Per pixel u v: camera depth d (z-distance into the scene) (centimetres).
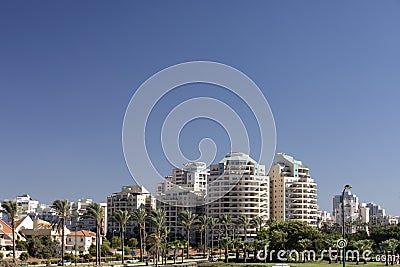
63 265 14700
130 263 16400
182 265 15812
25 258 15975
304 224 17500
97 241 15700
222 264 15775
